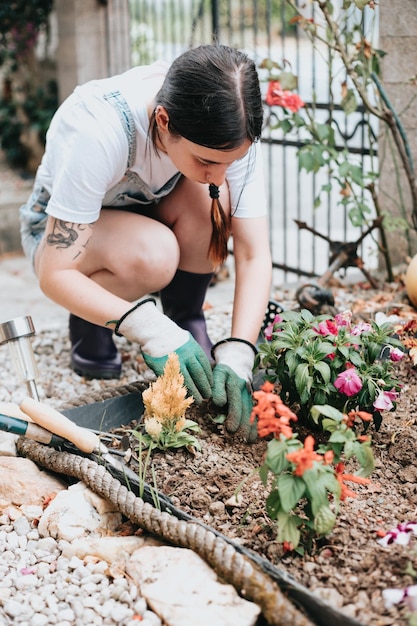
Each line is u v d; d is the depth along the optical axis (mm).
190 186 2557
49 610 1730
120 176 2330
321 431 2199
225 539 1773
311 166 3334
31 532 2002
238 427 2170
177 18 8953
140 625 1641
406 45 3348
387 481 2035
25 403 2090
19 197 6004
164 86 2025
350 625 1533
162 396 2072
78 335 2963
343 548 1771
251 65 1963
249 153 2398
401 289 3449
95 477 2010
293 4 3285
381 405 2029
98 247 2531
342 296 3438
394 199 3623
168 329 2174
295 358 2062
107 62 5633
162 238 2525
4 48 6832
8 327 2266
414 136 3443
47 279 2287
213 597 1652
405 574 1669
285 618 1580
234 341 2275
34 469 2199
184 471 2061
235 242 2477
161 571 1746
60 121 2285
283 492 1644
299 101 3262
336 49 3242
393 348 2193
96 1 5504
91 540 1897
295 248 5602
